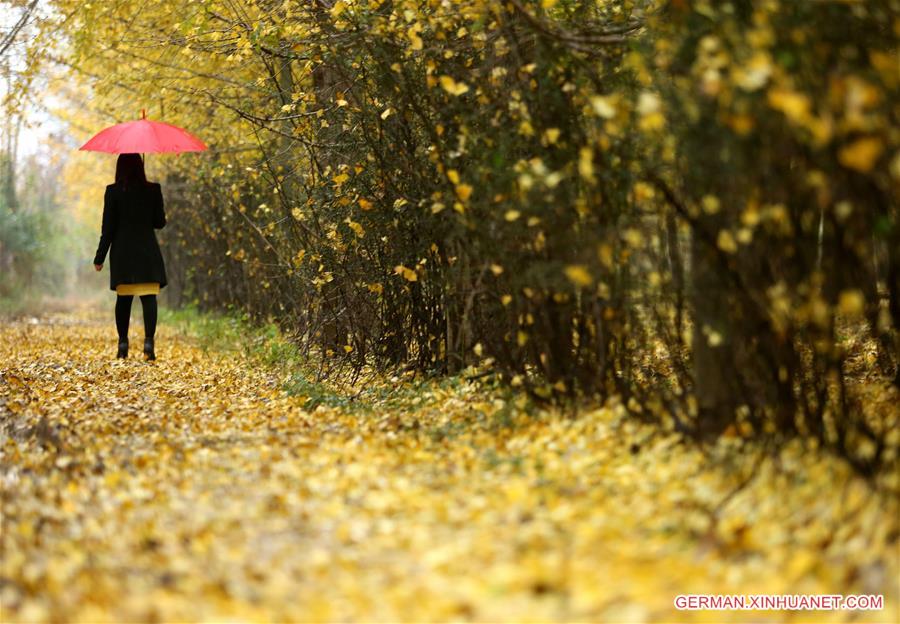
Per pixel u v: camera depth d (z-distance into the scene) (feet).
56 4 76.95
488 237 38.11
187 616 21.97
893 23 27.04
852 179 26.63
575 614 20.59
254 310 89.71
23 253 163.32
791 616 21.08
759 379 32.04
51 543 28.60
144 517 29.84
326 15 53.83
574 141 36.40
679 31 29.58
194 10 65.57
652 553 23.84
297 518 28.45
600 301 36.09
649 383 40.47
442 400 45.16
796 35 25.67
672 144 29.94
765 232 30.19
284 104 63.00
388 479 31.58
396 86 45.03
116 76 85.20
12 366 65.36
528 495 28.35
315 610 21.62
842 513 24.86
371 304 54.39
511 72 39.99
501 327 42.01
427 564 23.59
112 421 45.29
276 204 75.46
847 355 43.80
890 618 20.61
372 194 50.34
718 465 29.53
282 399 49.78
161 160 114.01
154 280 65.41
